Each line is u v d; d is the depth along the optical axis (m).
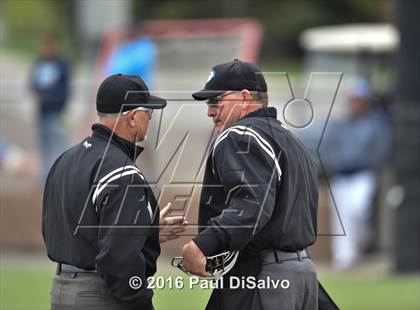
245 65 17.69
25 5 133.88
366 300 32.78
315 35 57.00
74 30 117.00
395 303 32.00
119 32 47.09
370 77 50.78
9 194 44.56
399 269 40.44
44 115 43.59
